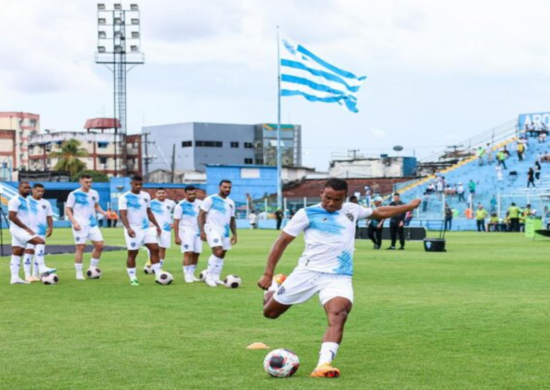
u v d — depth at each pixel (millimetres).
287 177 90938
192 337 10375
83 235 18938
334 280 8422
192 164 112625
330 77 50031
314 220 8484
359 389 7402
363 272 20500
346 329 10969
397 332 10703
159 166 116375
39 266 17922
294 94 50531
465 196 63188
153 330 10961
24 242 17797
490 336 10352
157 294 15555
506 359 8828
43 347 9656
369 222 31828
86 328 11141
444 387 7484
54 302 14250
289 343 9953
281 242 8547
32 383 7719
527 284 17281
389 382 7695
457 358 8898
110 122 119000
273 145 115250
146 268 20578
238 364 8609
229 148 114875
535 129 65500
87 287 17016
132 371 8258
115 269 22078
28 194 18016
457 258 26125
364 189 72312
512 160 64875
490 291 15852
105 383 7707
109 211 72812
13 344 9867
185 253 18203
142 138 117312
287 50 50250
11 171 95312
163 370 8305
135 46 98812
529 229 45469
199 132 113062
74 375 8078
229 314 12570
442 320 11789
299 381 7750
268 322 11672
